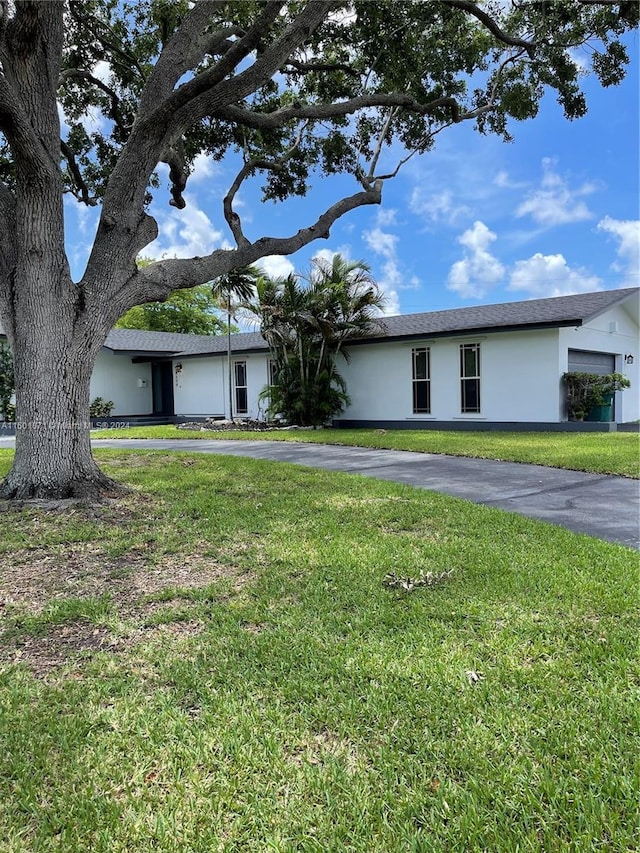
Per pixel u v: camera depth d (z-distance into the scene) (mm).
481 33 9109
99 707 2143
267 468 8156
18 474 5762
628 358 15672
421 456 9633
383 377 15578
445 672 2312
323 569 3648
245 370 18891
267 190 10531
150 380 22859
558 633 2643
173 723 2023
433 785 1687
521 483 6902
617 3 7863
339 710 2072
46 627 2873
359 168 10422
